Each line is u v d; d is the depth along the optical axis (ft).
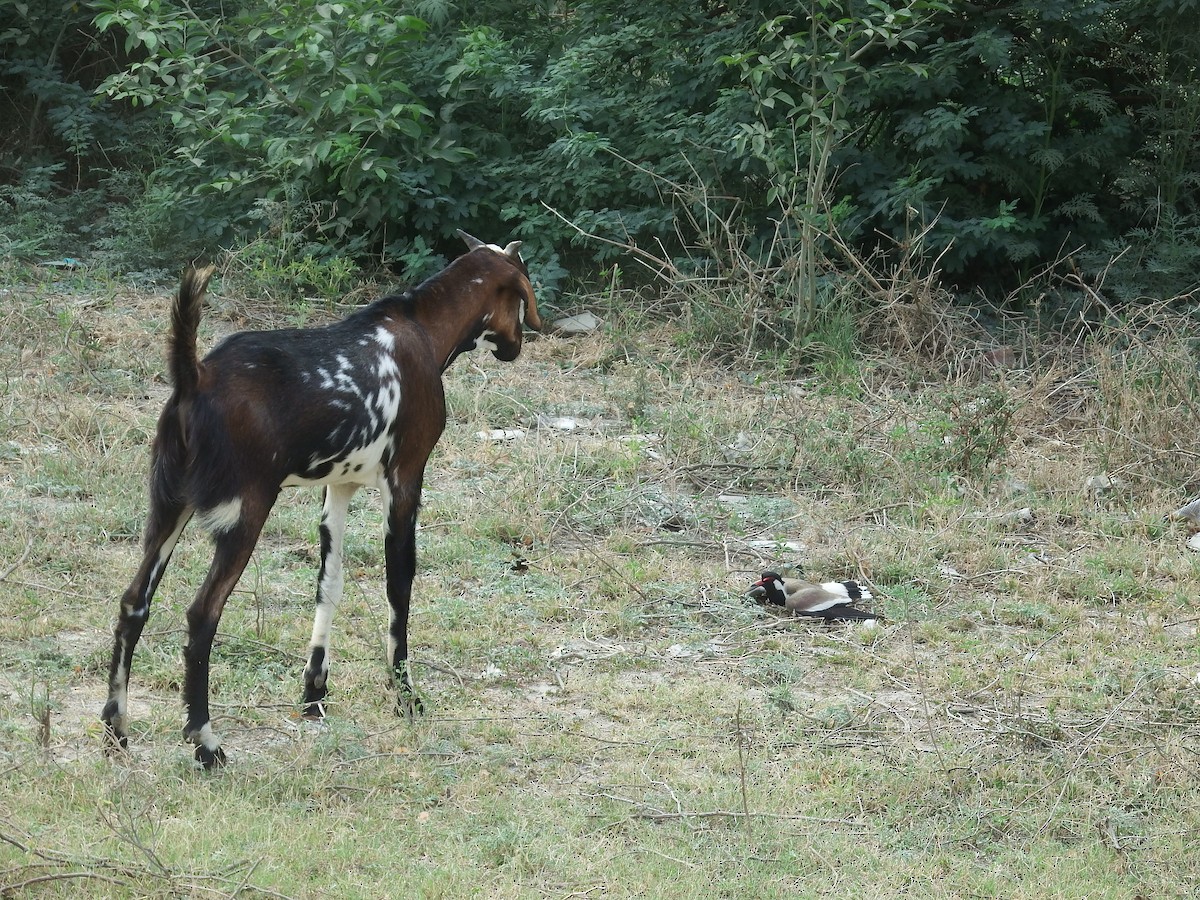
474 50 56.08
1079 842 20.38
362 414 21.27
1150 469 37.32
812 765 22.17
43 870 16.71
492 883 17.83
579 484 34.71
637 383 43.21
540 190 56.90
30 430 35.27
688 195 52.90
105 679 23.32
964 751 22.85
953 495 35.50
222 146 56.59
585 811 20.12
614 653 26.23
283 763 20.54
